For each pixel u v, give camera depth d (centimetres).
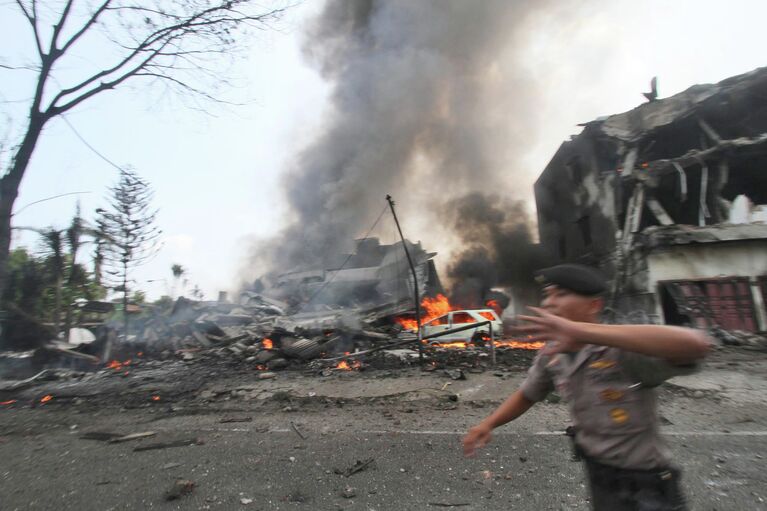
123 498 330
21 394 855
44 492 348
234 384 809
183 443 468
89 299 2672
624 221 1648
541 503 302
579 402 154
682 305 1335
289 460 402
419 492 326
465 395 624
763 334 1262
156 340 1595
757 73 1534
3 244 700
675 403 558
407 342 977
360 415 564
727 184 1661
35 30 726
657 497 140
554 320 136
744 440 418
